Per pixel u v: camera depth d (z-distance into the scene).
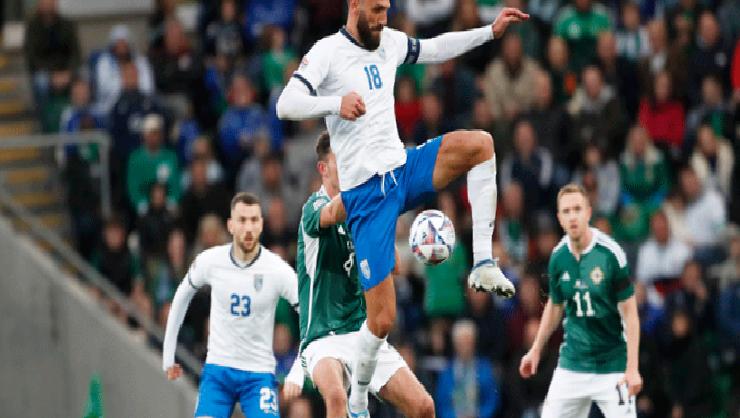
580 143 59.69
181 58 65.06
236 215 37.12
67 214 59.91
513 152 58.66
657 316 54.31
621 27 65.06
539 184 58.06
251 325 37.88
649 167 59.81
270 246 56.00
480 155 28.81
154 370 51.03
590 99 61.00
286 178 60.84
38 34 64.06
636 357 37.22
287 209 60.44
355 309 33.47
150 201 57.09
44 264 53.81
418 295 54.34
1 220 54.81
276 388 38.38
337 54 28.66
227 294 37.69
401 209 29.11
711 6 66.56
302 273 33.62
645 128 61.81
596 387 38.28
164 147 60.03
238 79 62.16
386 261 28.98
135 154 59.47
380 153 28.81
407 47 29.64
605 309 37.72
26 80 66.44
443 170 28.92
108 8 70.12
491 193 28.88
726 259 58.25
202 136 62.19
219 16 66.75
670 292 55.16
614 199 59.53
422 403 32.78
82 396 53.25
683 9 65.06
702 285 55.59
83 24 69.75
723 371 55.66
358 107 27.39
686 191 59.03
